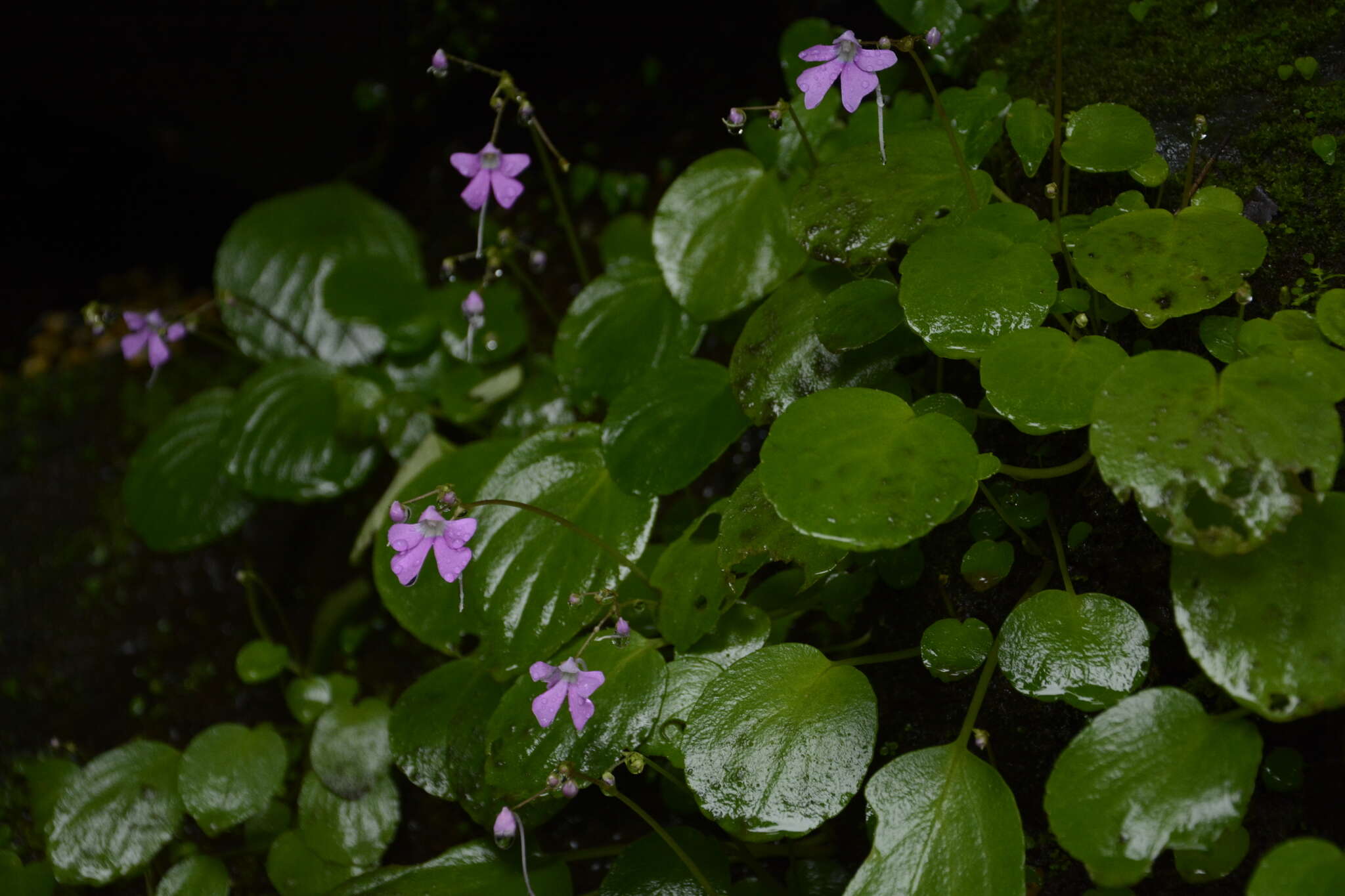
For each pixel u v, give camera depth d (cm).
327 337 90
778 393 72
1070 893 67
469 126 104
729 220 78
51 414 106
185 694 87
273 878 76
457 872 71
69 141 115
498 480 75
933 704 71
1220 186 69
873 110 77
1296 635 61
